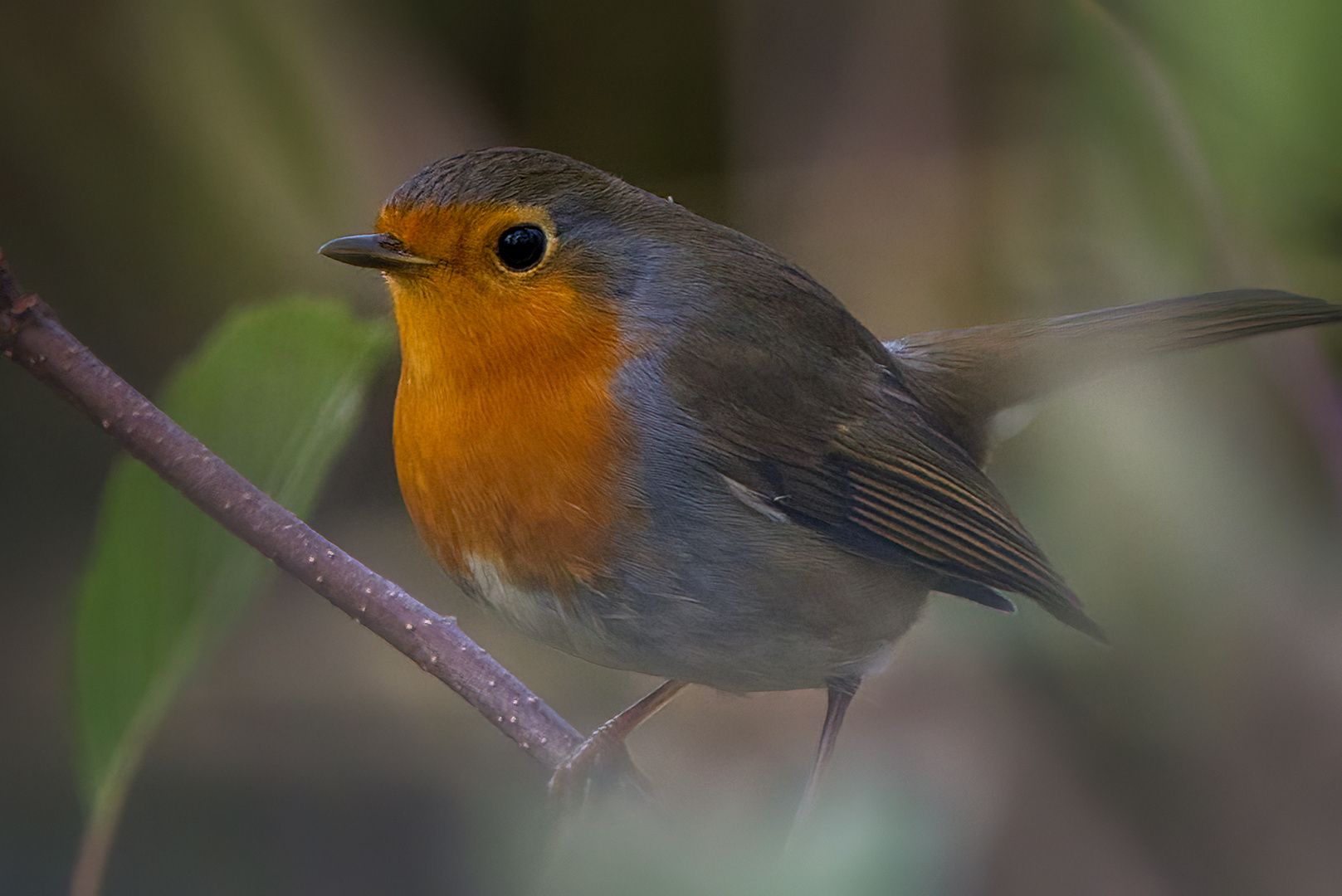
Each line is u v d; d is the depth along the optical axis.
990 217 3.01
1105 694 3.00
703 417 2.91
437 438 2.90
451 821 3.00
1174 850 2.99
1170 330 2.96
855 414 2.93
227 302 3.03
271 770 3.01
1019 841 2.98
